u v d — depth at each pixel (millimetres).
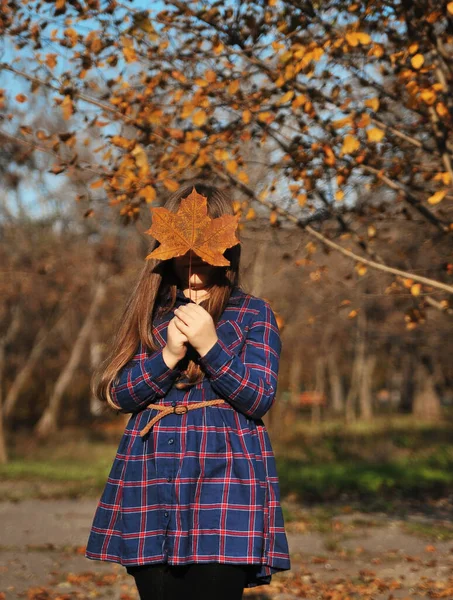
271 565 2191
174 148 5125
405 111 5699
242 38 5188
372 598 5199
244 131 5055
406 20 4859
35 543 7594
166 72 5137
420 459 15484
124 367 2359
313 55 4523
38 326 28109
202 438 2203
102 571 6219
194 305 2203
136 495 2217
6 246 19625
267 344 2326
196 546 2139
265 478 2236
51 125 10133
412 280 5074
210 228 2221
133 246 14961
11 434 27344
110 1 4809
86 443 24953
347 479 12070
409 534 7938
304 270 6566
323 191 5480
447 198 5184
